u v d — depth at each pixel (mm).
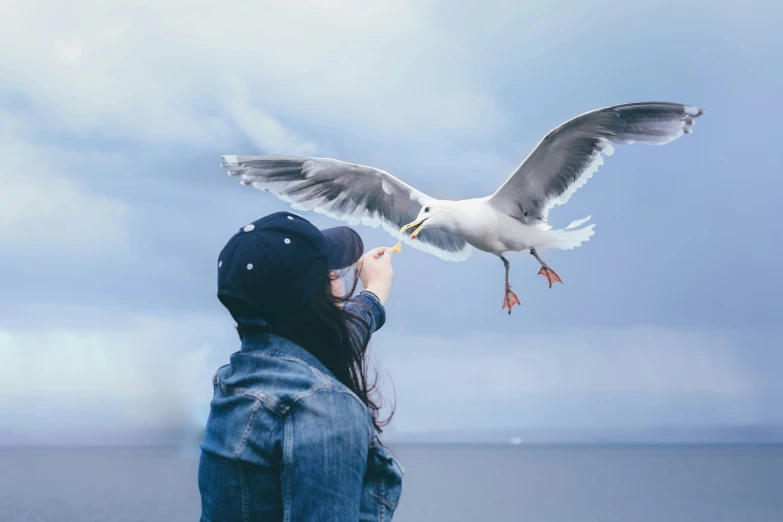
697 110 5418
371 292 2428
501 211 6258
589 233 6195
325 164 5820
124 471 121625
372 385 2240
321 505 1726
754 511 55438
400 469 2047
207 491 1960
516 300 6348
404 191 6199
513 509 56531
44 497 64250
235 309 2047
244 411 1898
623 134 5848
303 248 1997
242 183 5492
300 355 1984
